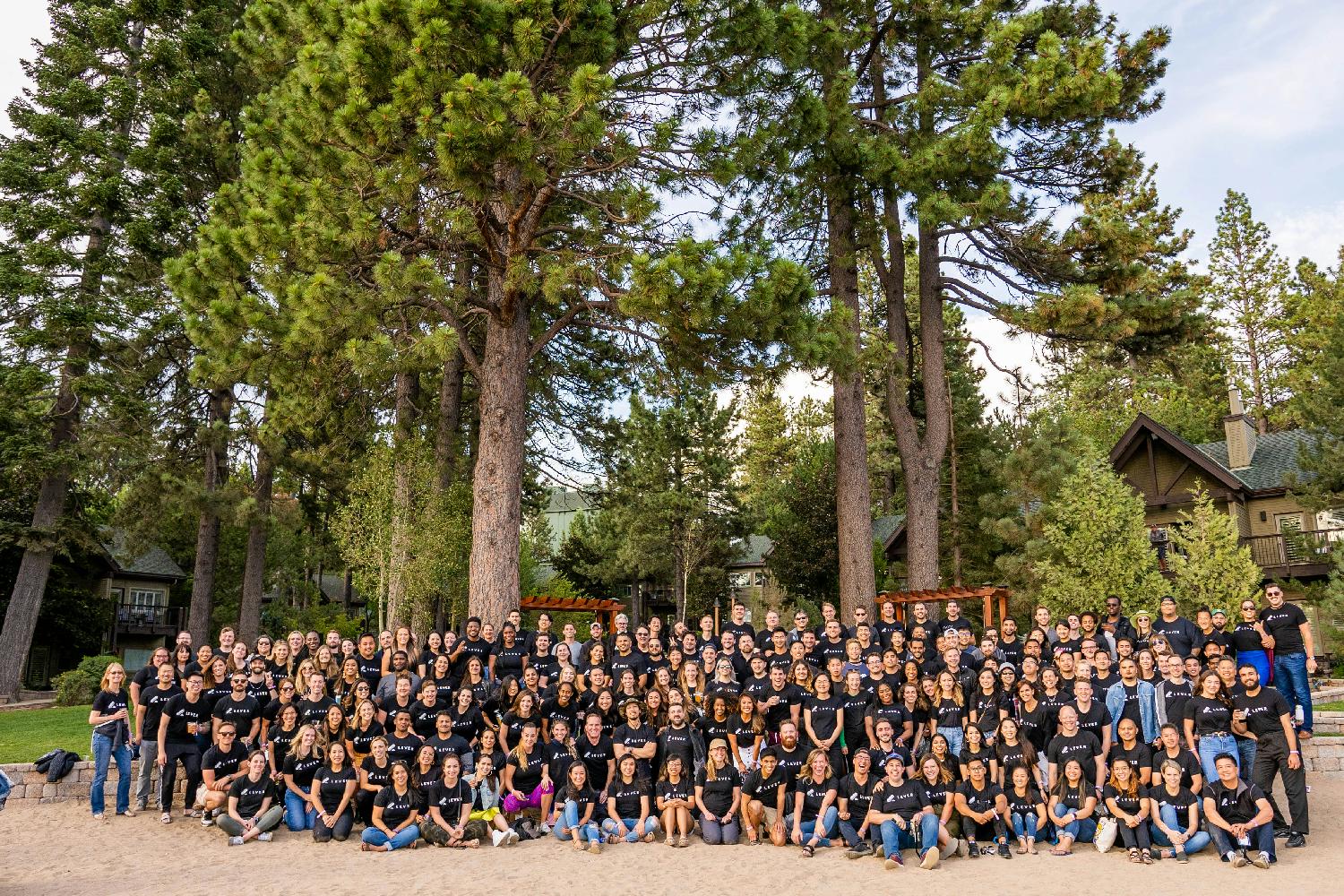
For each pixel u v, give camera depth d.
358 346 10.79
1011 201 16.11
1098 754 8.95
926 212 15.02
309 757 9.71
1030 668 9.98
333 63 10.66
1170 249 29.39
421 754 9.33
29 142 22.20
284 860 8.45
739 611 12.00
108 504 25.88
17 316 21.81
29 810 10.64
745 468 54.75
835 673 10.52
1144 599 16.64
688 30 12.27
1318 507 21.45
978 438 25.56
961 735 9.59
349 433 18.95
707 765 9.55
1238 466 27.05
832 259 17.84
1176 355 17.91
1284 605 10.84
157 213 21.64
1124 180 17.50
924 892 7.29
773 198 16.61
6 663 22.00
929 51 17.55
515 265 11.97
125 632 33.16
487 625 12.02
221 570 35.34
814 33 14.18
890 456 41.28
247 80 22.62
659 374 15.54
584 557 33.62
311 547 30.56
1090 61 14.43
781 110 14.41
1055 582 17.27
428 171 11.73
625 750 9.74
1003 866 8.26
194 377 12.86
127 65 23.52
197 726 10.41
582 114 10.38
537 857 8.63
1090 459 18.69
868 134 16.64
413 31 10.23
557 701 10.60
